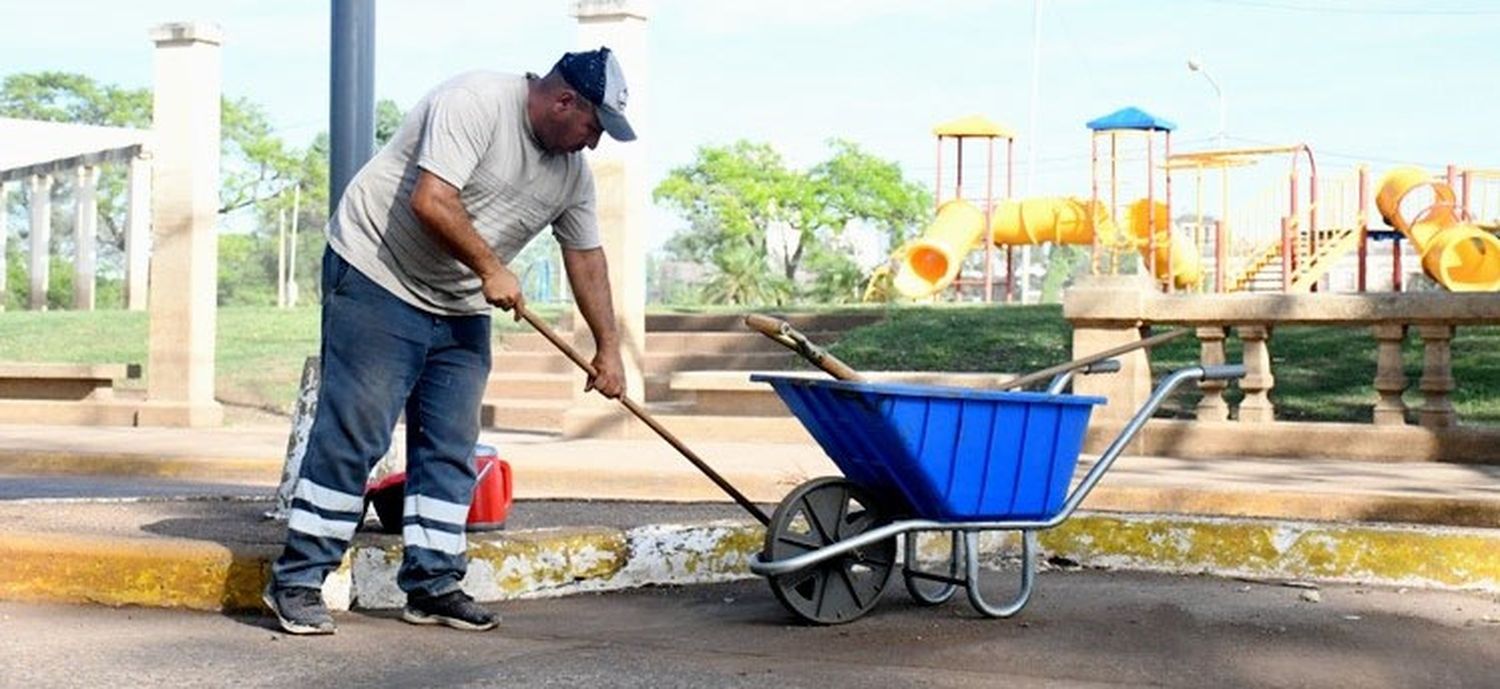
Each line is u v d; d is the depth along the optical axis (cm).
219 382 2044
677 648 580
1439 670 566
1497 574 750
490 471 714
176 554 642
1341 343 1855
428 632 604
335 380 593
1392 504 1023
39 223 3312
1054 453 641
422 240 586
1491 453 1298
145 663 542
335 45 797
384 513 693
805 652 576
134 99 6319
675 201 5016
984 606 641
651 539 729
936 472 614
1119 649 588
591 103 580
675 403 1797
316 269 4669
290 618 591
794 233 5072
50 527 703
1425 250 2597
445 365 611
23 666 535
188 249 1705
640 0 1555
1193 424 1376
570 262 622
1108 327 1397
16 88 6194
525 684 518
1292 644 604
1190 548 792
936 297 3150
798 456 1352
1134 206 2870
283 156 5259
